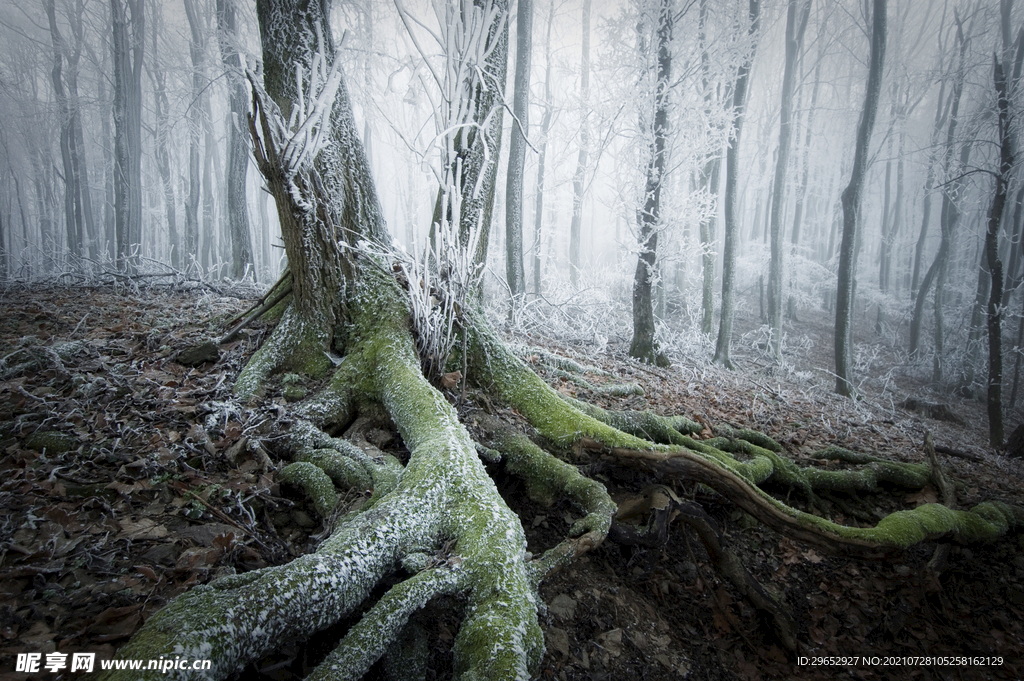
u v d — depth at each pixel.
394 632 2.00
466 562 2.34
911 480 6.03
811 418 8.29
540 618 3.18
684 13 10.41
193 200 19.98
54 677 1.63
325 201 4.13
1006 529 5.46
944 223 18.88
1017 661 4.49
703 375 9.52
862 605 4.71
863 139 13.36
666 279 20.27
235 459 3.07
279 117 3.61
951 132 17.34
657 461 4.23
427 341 4.25
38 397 3.36
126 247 18.41
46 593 1.97
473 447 3.17
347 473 3.11
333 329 4.45
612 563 4.08
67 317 5.43
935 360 18.78
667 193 12.27
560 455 4.30
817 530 4.44
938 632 4.68
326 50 4.64
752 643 4.21
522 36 12.09
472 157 5.08
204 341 4.56
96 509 2.52
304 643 2.19
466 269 4.42
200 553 2.30
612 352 10.42
